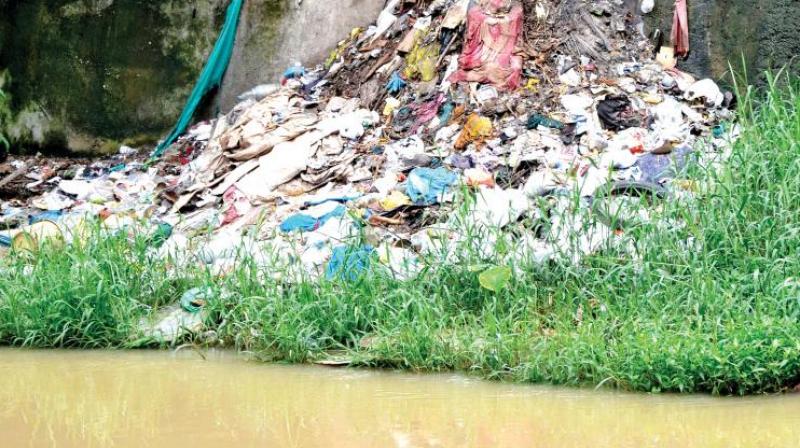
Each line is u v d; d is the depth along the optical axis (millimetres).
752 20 13344
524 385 8094
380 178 13398
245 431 6500
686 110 13500
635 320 8523
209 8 17781
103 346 9938
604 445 6195
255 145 14594
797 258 9070
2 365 9000
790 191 9789
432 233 10930
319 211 12648
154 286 10656
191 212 14008
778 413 6969
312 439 6301
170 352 9695
